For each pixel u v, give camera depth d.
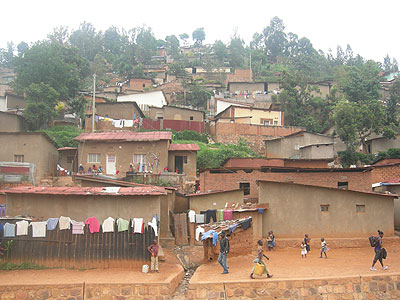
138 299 15.51
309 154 41.19
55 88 49.22
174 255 21.77
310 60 111.81
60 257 17.91
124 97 61.50
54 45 55.81
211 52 123.94
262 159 33.75
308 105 62.94
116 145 34.81
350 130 45.38
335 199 24.19
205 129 53.41
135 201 19.00
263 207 23.69
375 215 24.28
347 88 54.81
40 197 19.16
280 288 15.55
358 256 20.89
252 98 71.38
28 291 15.30
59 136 43.81
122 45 119.81
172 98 75.31
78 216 18.88
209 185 30.12
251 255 20.77
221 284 15.41
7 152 32.44
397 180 30.09
